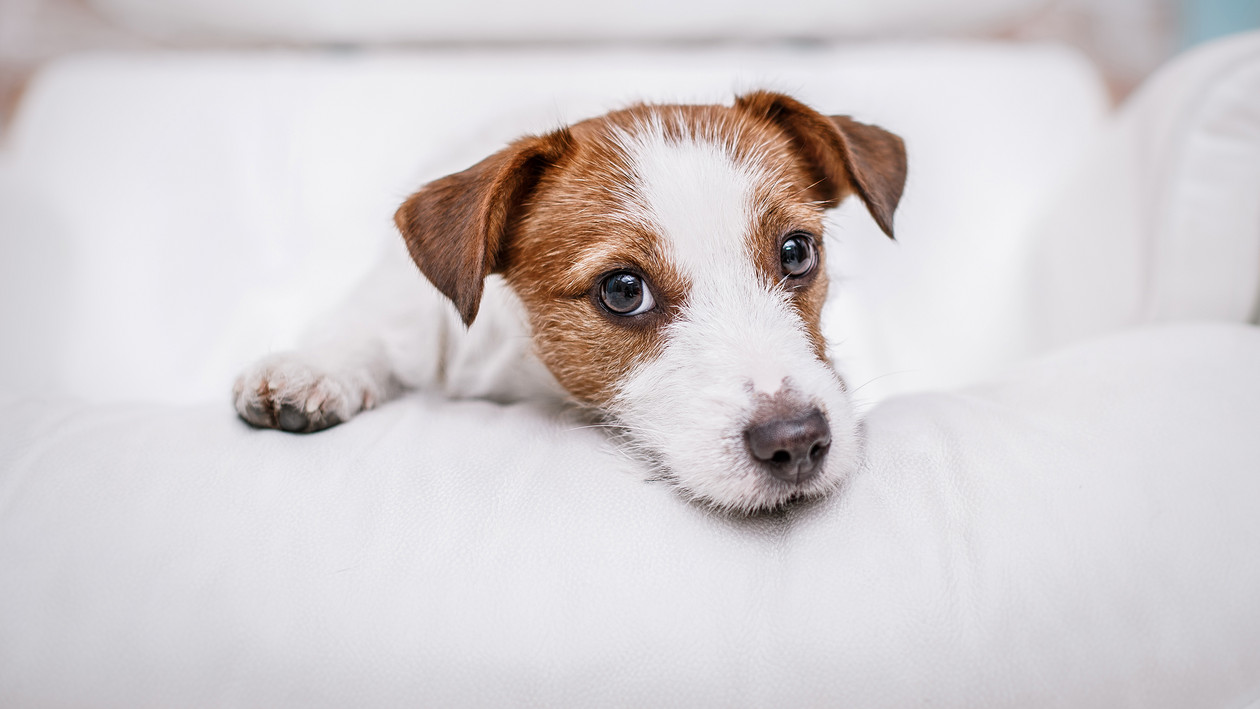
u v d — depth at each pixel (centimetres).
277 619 36
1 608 36
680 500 39
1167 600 36
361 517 37
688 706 35
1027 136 74
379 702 35
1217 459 38
